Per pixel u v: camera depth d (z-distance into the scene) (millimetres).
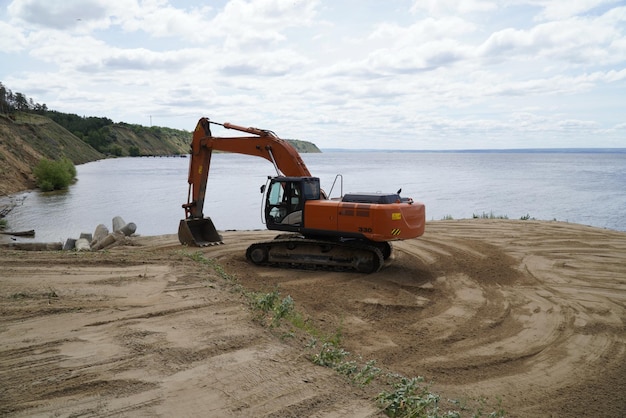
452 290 10617
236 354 5348
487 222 20438
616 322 8805
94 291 7590
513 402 6027
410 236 11555
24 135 75125
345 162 166750
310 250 12055
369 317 8812
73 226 26719
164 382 4570
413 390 4781
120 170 85625
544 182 62281
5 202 37094
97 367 4820
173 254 11070
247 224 29125
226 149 14578
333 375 5055
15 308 6559
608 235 17094
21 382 4438
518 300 9992
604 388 6438
